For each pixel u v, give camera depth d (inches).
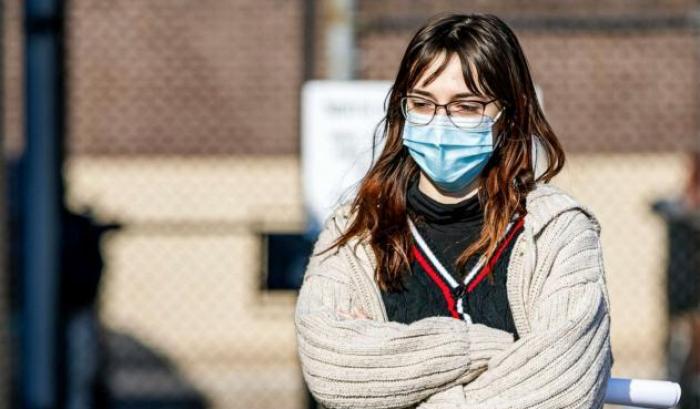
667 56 1402.6
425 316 299.7
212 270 1407.5
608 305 296.4
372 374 283.0
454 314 298.0
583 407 278.1
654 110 1414.9
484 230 298.5
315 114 669.9
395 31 777.6
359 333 286.7
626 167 1422.2
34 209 670.5
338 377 285.1
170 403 1285.7
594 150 1412.4
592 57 1368.1
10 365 780.0
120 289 1400.1
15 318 891.4
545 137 313.0
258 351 1392.7
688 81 1418.6
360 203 314.7
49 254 673.0
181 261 1407.5
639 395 309.0
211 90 1456.7
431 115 305.3
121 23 1440.7
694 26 836.0
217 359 1392.7
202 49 1453.0
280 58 1462.8
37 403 673.6
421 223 307.4
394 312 302.8
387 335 284.4
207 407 1295.5
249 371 1378.0
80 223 714.8
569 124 1390.3
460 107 304.0
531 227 297.1
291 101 1464.1
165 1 1446.9
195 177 1451.8
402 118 316.8
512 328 296.0
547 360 277.7
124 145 1448.1
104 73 1439.5
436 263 302.0
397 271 302.5
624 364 1392.7
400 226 306.5
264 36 1460.4
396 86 312.3
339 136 669.9
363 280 305.0
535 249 296.0
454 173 303.0
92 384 831.1
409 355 283.0
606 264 1424.7
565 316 283.7
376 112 671.1
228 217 1449.3
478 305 297.7
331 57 741.9
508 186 302.0
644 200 1422.2
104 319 964.6
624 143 1417.3
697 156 1054.4
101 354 839.1
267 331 1396.4
